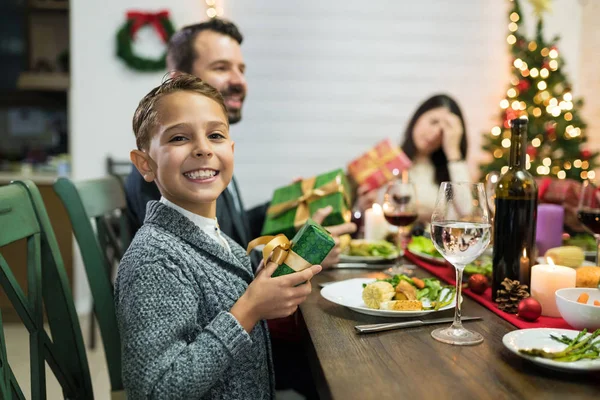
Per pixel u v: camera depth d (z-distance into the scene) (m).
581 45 4.00
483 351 0.90
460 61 3.95
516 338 0.88
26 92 4.48
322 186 1.64
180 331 0.86
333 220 1.58
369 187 2.30
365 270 1.55
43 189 3.62
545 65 3.52
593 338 0.85
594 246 1.66
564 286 1.08
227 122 1.06
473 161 4.01
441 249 0.96
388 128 3.95
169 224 0.98
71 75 3.68
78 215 1.32
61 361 1.07
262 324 1.08
